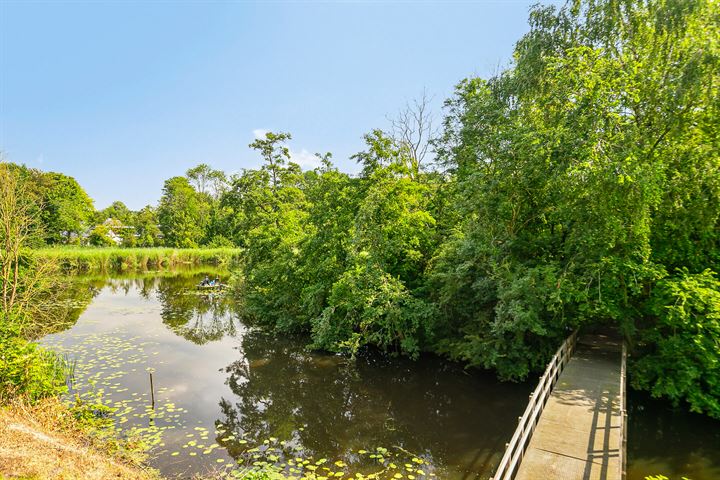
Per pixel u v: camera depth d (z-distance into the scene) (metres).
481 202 11.72
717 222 10.09
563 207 10.54
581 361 10.53
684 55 9.91
